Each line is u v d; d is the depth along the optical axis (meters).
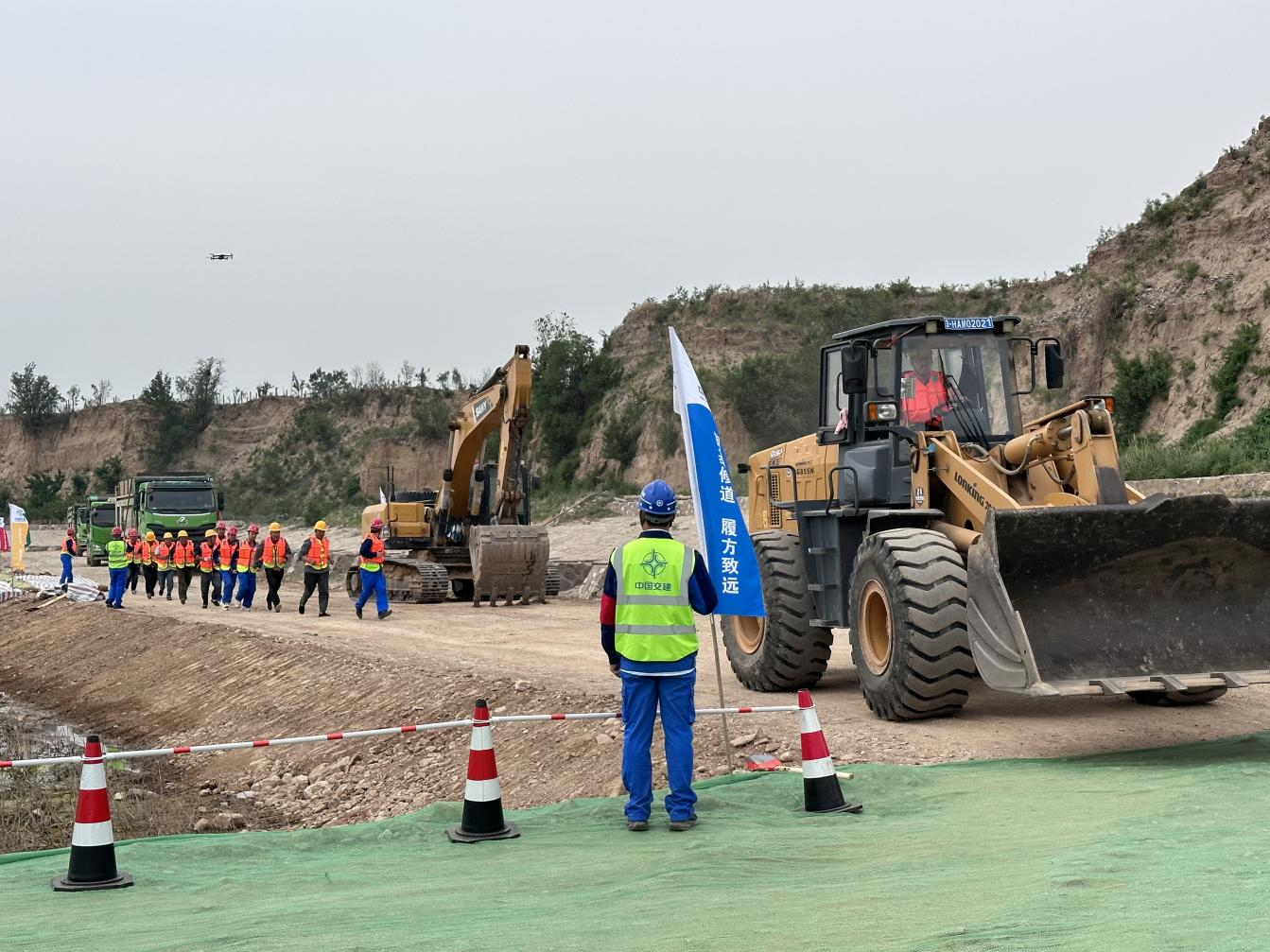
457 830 7.43
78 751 15.63
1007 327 11.96
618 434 55.94
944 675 9.91
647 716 7.38
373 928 5.02
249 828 11.66
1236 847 5.33
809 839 6.54
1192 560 9.29
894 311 56.09
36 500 97.75
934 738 9.59
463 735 13.15
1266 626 9.38
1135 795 7.16
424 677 15.53
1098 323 40.06
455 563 29.56
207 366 102.69
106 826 6.57
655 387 58.47
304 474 89.88
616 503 44.78
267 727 16.25
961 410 11.72
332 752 14.10
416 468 84.75
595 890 5.66
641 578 7.39
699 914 4.85
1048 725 10.09
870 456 11.72
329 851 7.31
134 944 5.01
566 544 40.41
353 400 94.50
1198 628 9.29
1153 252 41.34
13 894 6.38
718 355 60.72
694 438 8.47
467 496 29.86
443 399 92.19
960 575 9.99
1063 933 4.05
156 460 98.00
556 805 8.27
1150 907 4.34
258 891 6.17
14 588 34.94
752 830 7.02
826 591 12.19
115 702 20.25
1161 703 11.08
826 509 12.16
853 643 10.91
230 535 28.42
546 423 61.50
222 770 14.84
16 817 11.19
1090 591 9.25
